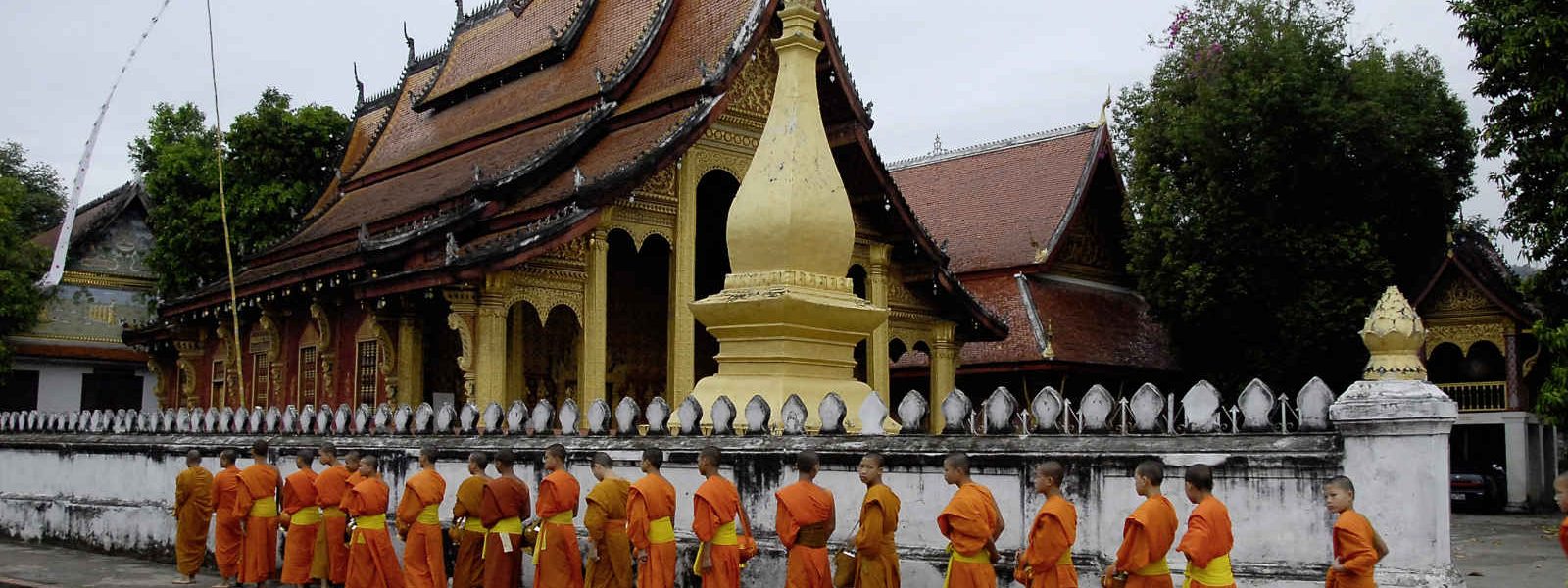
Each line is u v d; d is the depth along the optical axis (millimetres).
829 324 17031
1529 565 21344
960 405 13484
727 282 17375
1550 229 28922
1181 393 43312
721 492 12859
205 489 19469
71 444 24719
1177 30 39438
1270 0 38031
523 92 34344
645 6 32188
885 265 31312
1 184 46656
